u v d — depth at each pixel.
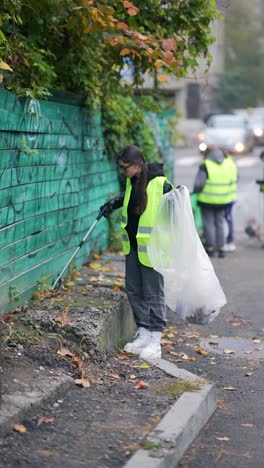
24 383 8.79
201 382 9.80
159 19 14.25
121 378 10.03
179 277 10.93
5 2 11.30
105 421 8.46
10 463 7.31
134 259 11.34
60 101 13.32
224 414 9.48
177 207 10.84
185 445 8.25
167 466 7.55
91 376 9.72
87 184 15.30
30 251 11.58
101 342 10.45
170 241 10.90
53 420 8.34
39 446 7.72
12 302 10.78
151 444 7.77
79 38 13.43
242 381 10.82
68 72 14.03
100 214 12.15
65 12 12.82
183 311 11.14
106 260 15.77
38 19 13.01
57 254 13.06
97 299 11.73
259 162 55.22
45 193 12.30
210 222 21.67
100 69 14.56
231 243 23.20
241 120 63.62
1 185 10.26
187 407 8.86
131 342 11.86
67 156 13.66
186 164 54.22
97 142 15.95
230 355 12.20
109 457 7.55
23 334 10.00
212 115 67.38
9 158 10.58
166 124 25.02
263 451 8.34
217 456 8.15
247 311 15.23
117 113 17.11
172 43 12.36
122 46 13.58
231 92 80.38
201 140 60.22
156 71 14.58
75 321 10.46
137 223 11.15
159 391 9.51
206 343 12.85
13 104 10.65
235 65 81.19
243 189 37.22
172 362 11.66
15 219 10.87
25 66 12.42
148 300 11.18
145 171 11.02
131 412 8.78
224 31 76.75
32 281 11.70
